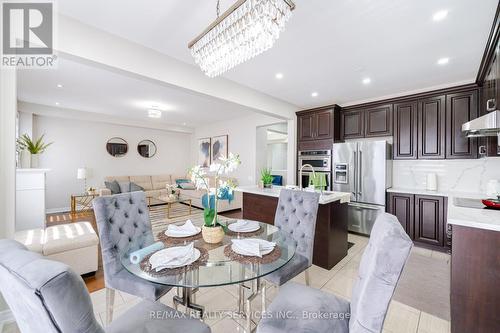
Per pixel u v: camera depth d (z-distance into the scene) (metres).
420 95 3.46
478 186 3.16
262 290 1.75
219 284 1.12
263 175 3.59
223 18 1.41
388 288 0.88
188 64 2.76
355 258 2.96
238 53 1.67
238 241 1.53
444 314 1.88
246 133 6.13
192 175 1.65
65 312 0.60
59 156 5.62
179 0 1.72
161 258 1.26
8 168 1.62
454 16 1.83
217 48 1.66
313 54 2.48
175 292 2.17
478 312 1.54
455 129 3.15
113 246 1.67
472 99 3.04
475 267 1.55
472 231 1.56
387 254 0.88
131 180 6.61
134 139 6.97
